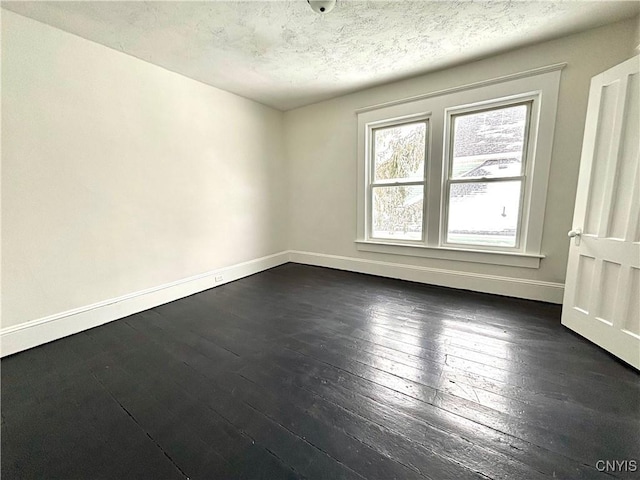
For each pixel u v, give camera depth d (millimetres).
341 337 2168
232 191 3615
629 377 1639
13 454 1210
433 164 3141
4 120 1889
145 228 2750
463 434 1265
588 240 2018
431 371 1722
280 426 1339
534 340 2061
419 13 2010
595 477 1058
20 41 1923
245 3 1866
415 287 3283
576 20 2146
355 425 1333
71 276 2271
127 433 1314
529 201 2701
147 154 2713
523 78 2561
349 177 3832
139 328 2385
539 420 1335
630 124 1740
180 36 2236
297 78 3104
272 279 3727
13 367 1844
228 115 3482
